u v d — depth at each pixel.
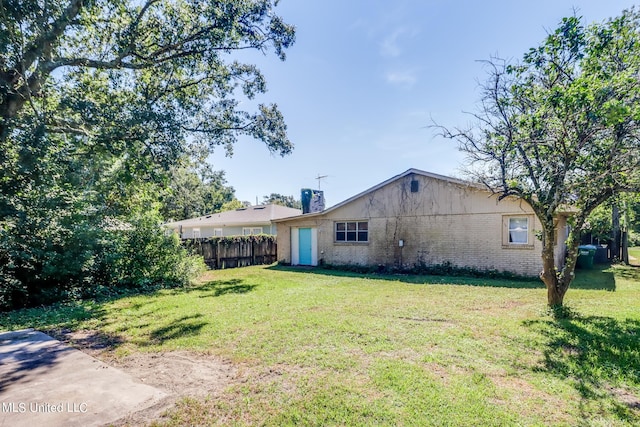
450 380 3.31
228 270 14.16
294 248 16.48
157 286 9.68
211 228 25.19
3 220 6.88
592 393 3.04
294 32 11.13
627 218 15.42
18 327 5.63
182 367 3.81
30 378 3.53
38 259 7.44
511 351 4.07
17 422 2.63
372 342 4.46
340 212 14.67
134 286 9.48
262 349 4.30
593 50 4.89
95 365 3.91
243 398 3.04
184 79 12.07
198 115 12.31
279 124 13.22
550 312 5.79
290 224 16.50
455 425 2.55
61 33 8.15
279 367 3.72
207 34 10.17
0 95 7.45
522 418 2.64
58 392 3.19
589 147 5.21
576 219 5.75
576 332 4.69
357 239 14.19
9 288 6.93
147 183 10.54
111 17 9.43
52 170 7.73
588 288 8.48
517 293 7.91
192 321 5.76
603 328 4.85
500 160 5.93
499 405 2.84
